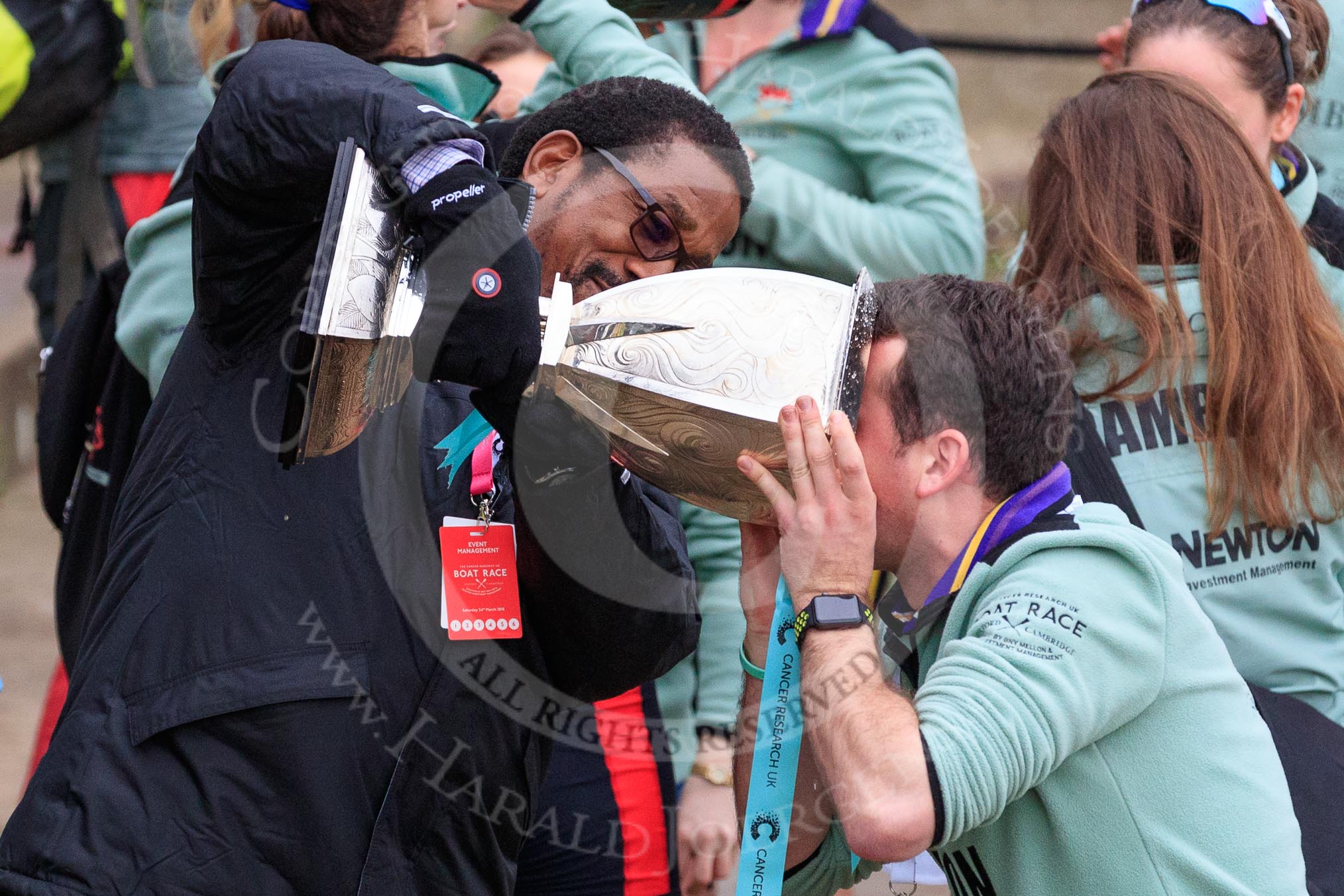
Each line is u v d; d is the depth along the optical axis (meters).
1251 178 7.08
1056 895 5.40
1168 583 5.31
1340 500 7.09
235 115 5.03
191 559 5.24
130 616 5.28
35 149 10.80
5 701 13.33
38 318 10.98
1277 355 6.82
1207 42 8.09
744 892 5.52
